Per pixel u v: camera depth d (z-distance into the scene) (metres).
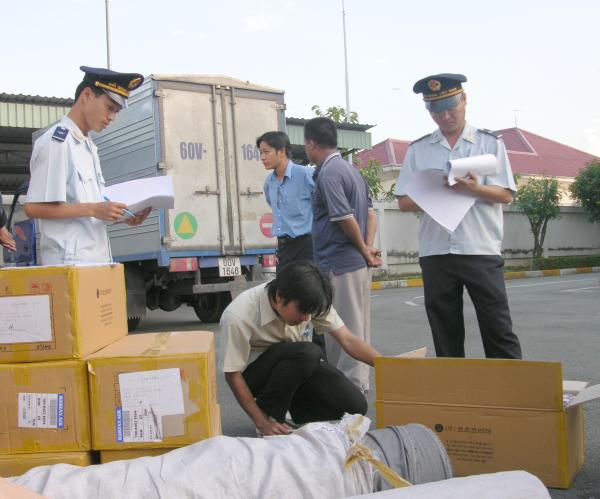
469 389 2.94
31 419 2.38
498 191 3.56
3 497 1.43
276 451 2.00
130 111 8.41
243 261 8.63
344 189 4.39
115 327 2.79
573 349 6.31
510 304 10.65
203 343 2.62
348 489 1.95
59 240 3.12
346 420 2.25
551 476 2.84
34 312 2.38
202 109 8.34
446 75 3.65
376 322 8.91
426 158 3.84
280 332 3.39
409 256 18.56
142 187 3.31
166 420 2.38
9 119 11.85
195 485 1.86
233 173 8.53
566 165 36.47
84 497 1.83
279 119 8.95
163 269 8.44
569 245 23.88
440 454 2.27
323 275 3.06
